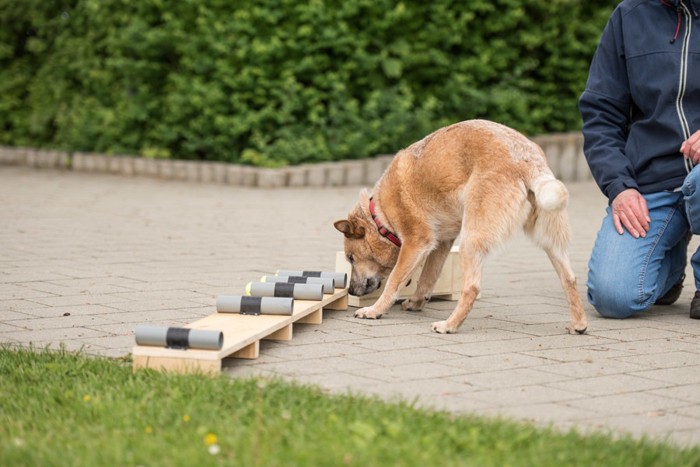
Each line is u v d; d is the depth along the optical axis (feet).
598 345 26.76
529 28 79.15
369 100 76.02
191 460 16.01
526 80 78.28
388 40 76.79
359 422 17.48
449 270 34.06
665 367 24.25
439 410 19.76
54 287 34.37
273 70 75.05
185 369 22.44
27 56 91.20
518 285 37.11
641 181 31.71
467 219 28.22
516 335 28.02
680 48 30.96
